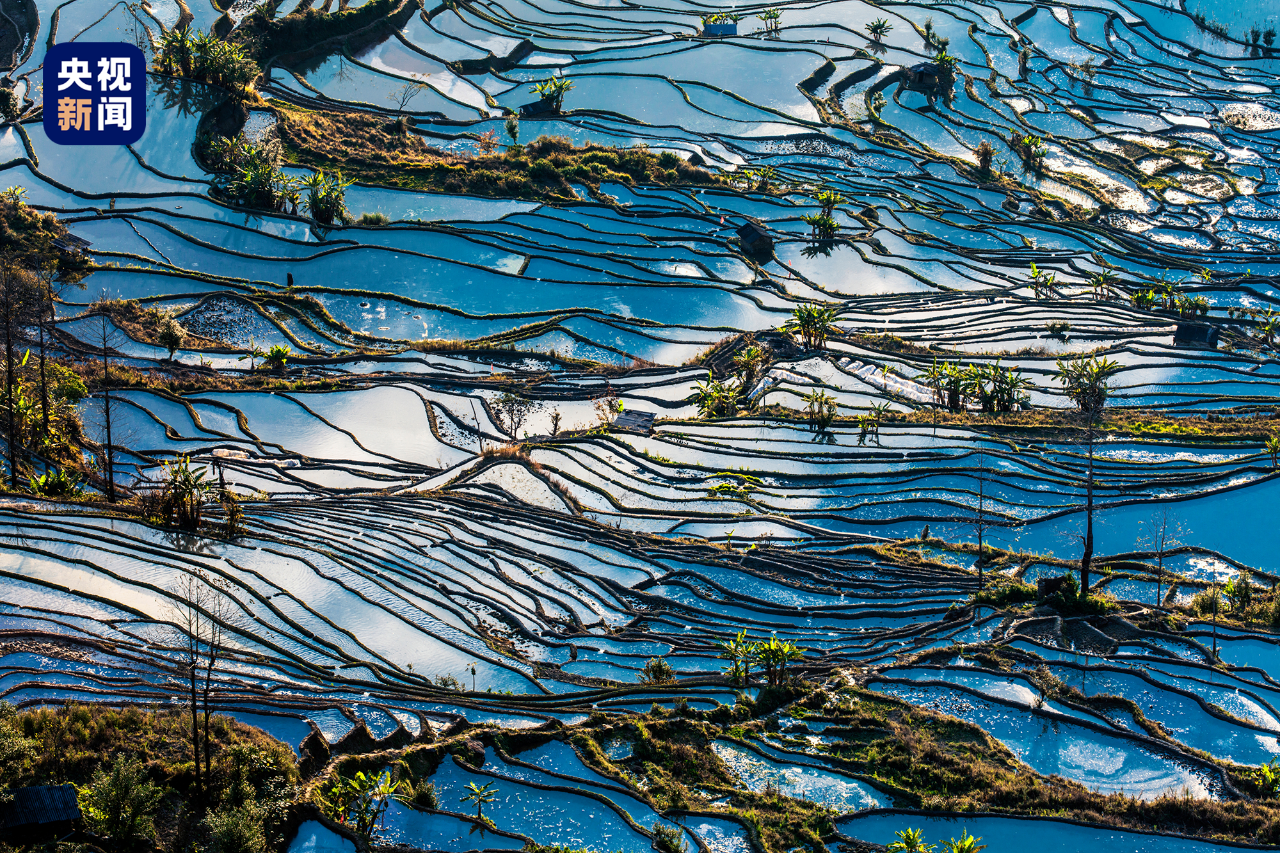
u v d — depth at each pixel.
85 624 45.69
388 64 131.12
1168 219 117.62
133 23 121.50
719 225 107.25
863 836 37.19
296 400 76.12
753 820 37.12
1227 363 85.88
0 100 107.56
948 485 65.75
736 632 51.03
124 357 81.00
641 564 56.53
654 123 127.12
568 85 126.44
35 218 93.94
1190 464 67.38
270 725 39.16
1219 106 142.38
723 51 142.50
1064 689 45.16
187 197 100.88
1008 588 53.22
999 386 77.88
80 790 32.50
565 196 109.50
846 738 42.31
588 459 69.31
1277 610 51.66
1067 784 39.78
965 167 124.06
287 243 97.12
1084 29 160.00
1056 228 112.62
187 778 34.62
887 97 137.62
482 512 61.84
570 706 43.88
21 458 61.53
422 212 104.31
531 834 36.44
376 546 56.06
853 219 110.56
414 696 43.31
